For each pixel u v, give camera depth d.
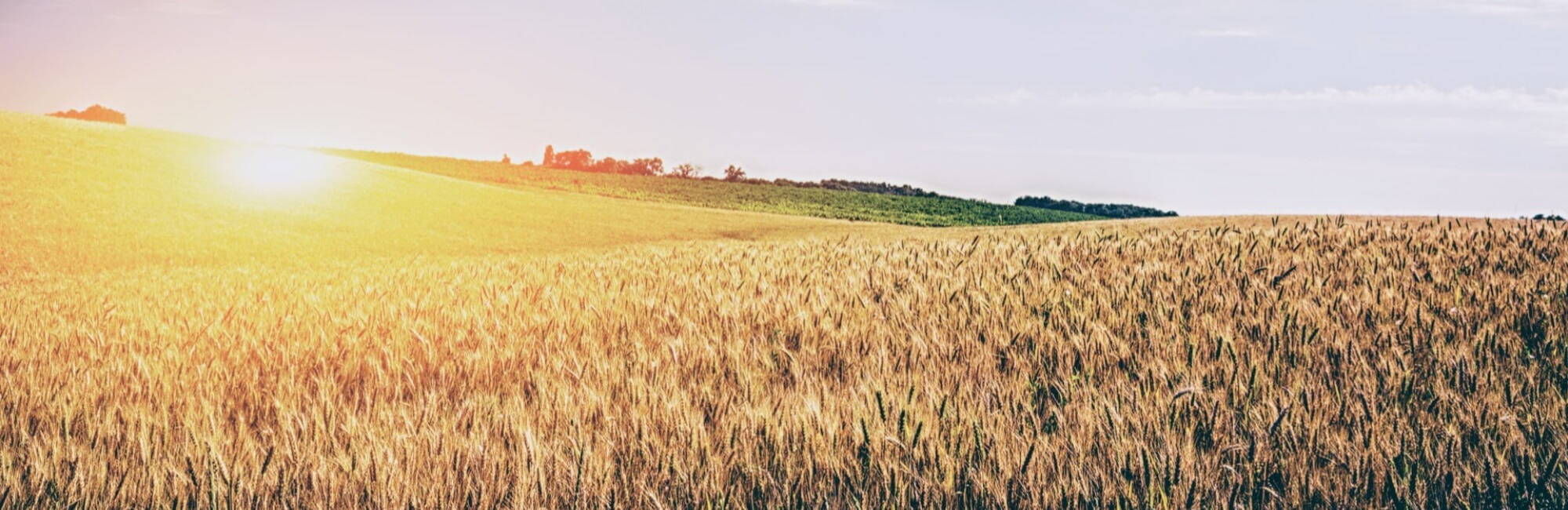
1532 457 3.24
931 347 5.22
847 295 7.36
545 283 9.02
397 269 13.49
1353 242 10.75
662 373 4.62
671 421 3.66
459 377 4.80
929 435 3.41
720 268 10.04
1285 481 3.07
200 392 4.44
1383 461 3.19
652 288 8.34
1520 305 6.36
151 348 5.90
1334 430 3.53
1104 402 3.81
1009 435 3.46
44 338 6.42
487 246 35.97
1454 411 3.75
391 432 3.64
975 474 3.05
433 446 3.42
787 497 2.95
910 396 3.89
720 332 5.86
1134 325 5.78
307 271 16.86
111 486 3.15
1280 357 4.77
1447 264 8.74
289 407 4.13
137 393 4.51
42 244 26.42
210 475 3.13
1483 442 3.38
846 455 3.26
